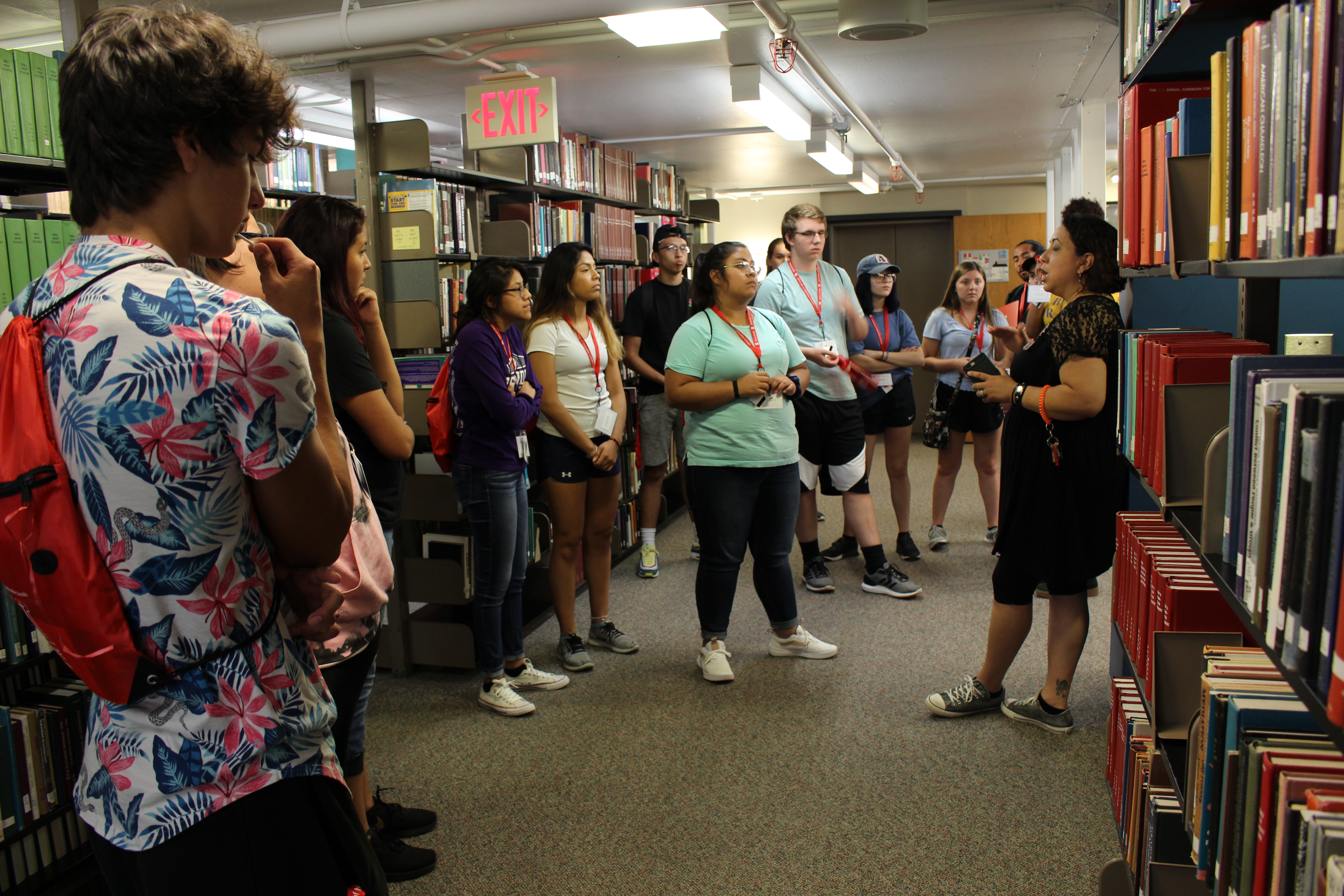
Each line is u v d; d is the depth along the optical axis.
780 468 3.19
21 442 0.78
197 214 0.86
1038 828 2.24
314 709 0.92
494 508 2.90
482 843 2.26
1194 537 1.27
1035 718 2.76
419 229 3.38
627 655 3.53
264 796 0.87
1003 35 4.31
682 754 2.70
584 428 3.39
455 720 2.99
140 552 0.79
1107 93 5.61
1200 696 1.39
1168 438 1.42
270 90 0.87
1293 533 0.83
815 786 2.48
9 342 0.81
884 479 6.99
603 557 3.59
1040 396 2.47
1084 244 2.42
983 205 10.61
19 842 1.89
